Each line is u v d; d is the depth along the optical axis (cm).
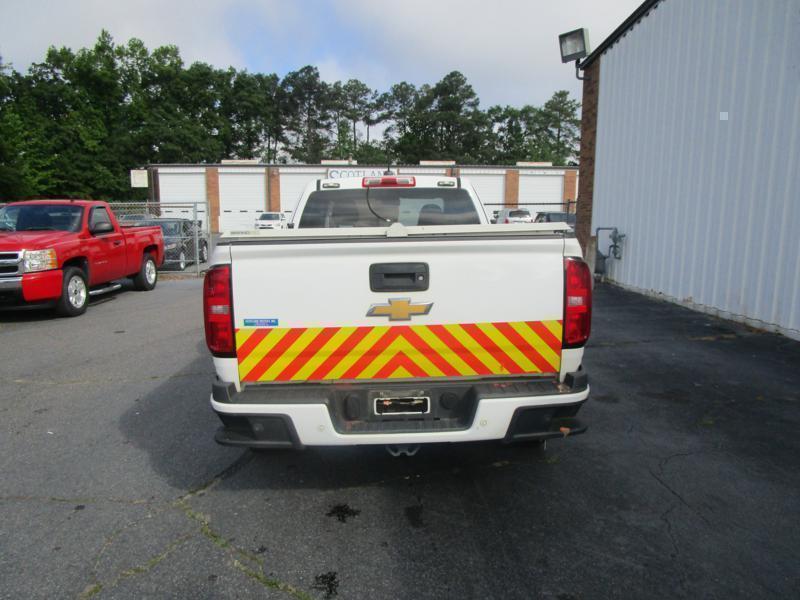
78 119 5438
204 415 464
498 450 390
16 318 898
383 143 9294
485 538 287
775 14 668
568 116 9075
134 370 594
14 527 299
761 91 693
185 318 887
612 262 1084
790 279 657
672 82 880
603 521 301
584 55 1138
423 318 294
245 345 291
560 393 288
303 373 296
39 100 5581
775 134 672
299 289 288
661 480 345
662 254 919
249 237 284
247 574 260
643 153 968
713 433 412
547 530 294
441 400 297
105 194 5469
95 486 344
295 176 3972
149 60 6359
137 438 418
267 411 279
